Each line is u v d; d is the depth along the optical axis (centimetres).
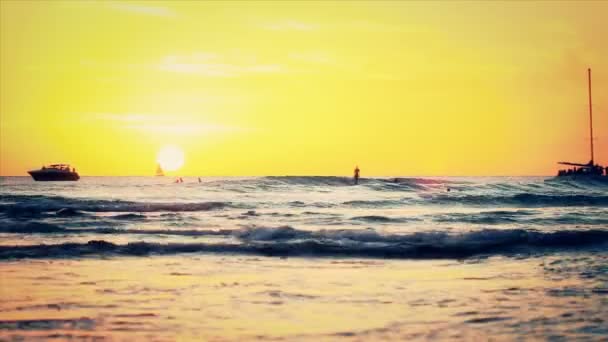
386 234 2870
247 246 2628
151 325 1484
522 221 3756
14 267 2234
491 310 1606
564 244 2731
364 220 3788
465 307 1641
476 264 2338
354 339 1377
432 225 3559
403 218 3850
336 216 4056
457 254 2559
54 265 2277
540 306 1647
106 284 1934
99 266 2259
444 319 1524
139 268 2222
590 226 3497
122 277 2050
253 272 2155
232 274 2111
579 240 2764
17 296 1764
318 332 1428
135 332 1433
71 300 1719
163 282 1967
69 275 2081
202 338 1394
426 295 1784
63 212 4075
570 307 1634
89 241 2689
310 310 1617
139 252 2559
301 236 2920
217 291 1838
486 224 3609
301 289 1867
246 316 1561
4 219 3791
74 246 2617
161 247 2620
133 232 3177
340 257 2489
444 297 1756
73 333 1422
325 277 2062
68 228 3303
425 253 2567
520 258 2467
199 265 2289
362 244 2694
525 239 2778
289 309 1630
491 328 1448
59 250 2558
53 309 1620
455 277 2066
